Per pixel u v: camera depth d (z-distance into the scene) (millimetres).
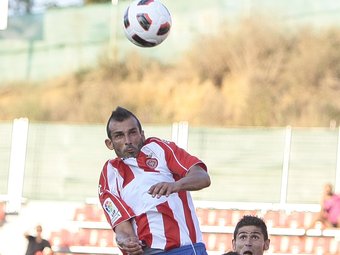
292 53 72375
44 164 58750
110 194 14062
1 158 58156
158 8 18797
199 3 73625
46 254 50219
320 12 73000
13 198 57438
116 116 13984
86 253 53844
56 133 59125
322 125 68438
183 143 56625
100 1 91188
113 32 72062
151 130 57031
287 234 51844
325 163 56406
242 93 71000
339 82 71000
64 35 71188
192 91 71875
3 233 56562
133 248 13688
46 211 57375
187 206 14109
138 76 72188
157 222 13867
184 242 13883
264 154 56938
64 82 70938
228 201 56844
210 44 73188
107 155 58844
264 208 55469
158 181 13883
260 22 73438
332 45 71875
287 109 69625
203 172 13625
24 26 70500
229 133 57375
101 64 71688
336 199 50781
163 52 73250
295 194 56562
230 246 52375
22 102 69938
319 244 51125
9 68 70438
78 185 58469
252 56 72688
